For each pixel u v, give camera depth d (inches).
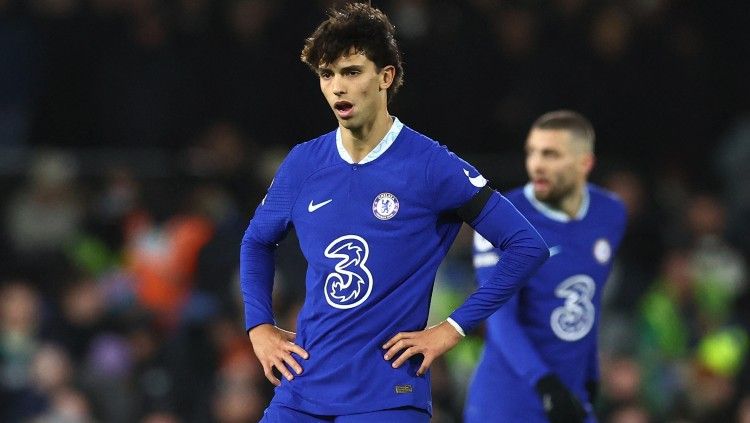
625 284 1513.3
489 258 838.5
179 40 1621.6
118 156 1574.8
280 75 1620.3
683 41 1739.7
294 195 671.1
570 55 1658.5
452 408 1291.8
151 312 1402.6
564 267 867.4
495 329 841.5
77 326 1380.4
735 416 1346.0
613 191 1608.0
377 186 653.9
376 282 651.5
